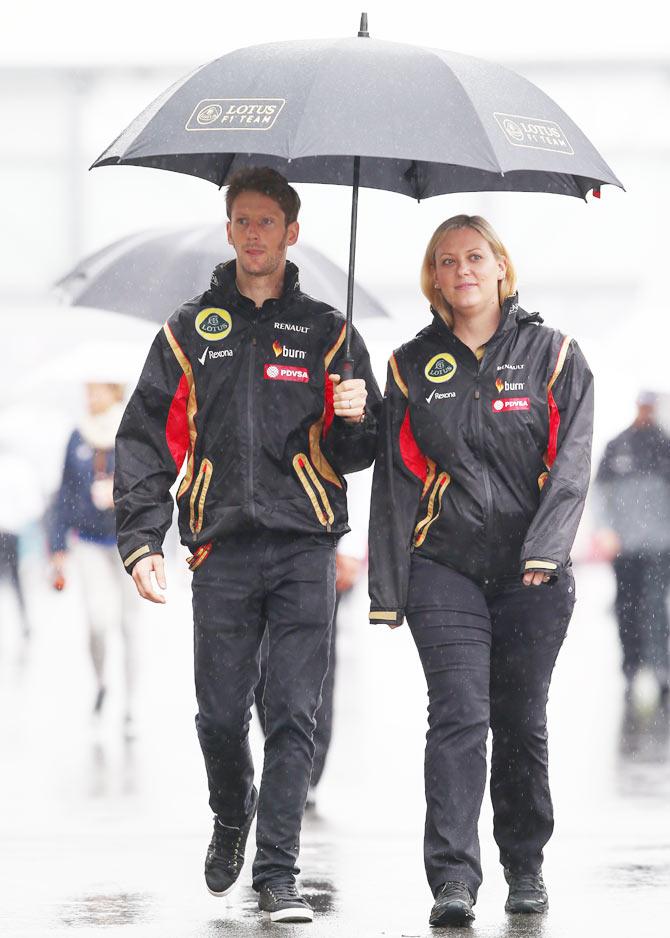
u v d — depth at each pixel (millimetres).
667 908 16328
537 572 15492
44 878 18156
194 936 14789
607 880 18062
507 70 16000
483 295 15984
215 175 18031
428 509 16000
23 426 57531
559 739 31438
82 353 38406
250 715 16078
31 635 55188
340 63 15180
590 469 15781
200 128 15016
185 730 32156
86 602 33406
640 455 38094
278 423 15656
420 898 17016
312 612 15672
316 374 15836
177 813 22906
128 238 26484
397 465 16094
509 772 16250
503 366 15898
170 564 62531
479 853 15523
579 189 17219
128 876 18281
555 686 40625
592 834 21500
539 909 16109
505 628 16016
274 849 15602
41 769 26984
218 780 16188
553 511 15523
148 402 15836
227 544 15719
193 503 15789
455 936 14859
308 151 14523
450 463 15828
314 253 24734
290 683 15602
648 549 38000
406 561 15930
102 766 27375
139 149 15219
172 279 25844
